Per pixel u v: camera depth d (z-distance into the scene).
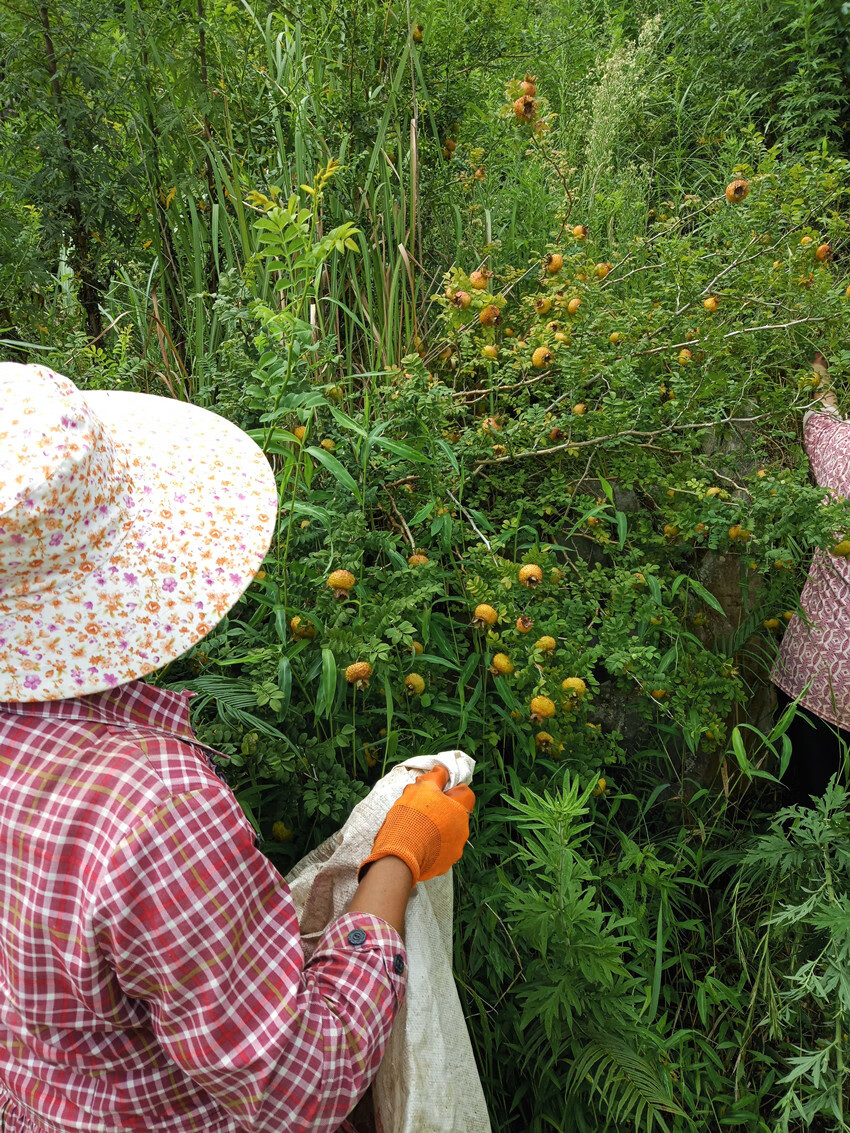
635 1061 1.73
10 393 0.82
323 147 2.57
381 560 2.13
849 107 3.91
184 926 0.83
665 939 2.16
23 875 0.84
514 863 2.07
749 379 2.52
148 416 1.11
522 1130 2.00
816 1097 1.79
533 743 2.01
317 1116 0.92
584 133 3.46
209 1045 0.86
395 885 1.13
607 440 2.30
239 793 1.64
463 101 3.08
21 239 2.16
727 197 2.60
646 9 4.62
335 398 2.27
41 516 0.80
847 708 2.34
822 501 2.37
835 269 3.23
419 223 2.82
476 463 2.33
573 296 2.52
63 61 2.28
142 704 0.97
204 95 2.39
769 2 4.07
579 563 2.21
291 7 2.71
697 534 2.40
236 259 2.49
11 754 0.87
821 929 2.03
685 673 2.23
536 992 1.74
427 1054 1.20
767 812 2.65
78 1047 0.89
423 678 1.95
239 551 0.97
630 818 2.52
